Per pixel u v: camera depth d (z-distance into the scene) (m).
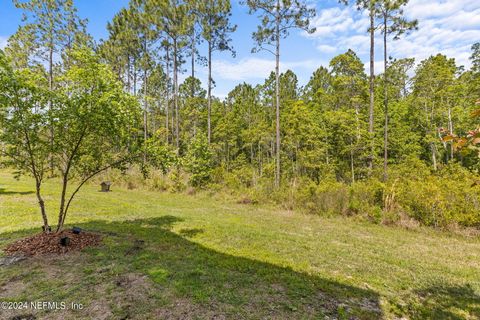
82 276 3.51
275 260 4.48
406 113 22.83
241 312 2.83
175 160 5.43
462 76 21.69
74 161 4.91
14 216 6.57
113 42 21.16
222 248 4.97
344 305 3.11
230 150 31.62
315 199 9.23
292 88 35.59
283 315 2.81
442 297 3.41
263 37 13.88
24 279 3.37
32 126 4.28
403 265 4.51
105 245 4.72
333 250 5.18
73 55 4.47
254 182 13.05
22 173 4.71
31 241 4.54
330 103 22.33
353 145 15.19
